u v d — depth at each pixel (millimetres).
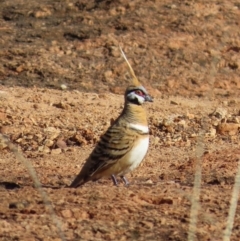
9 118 18906
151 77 24375
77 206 10570
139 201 10891
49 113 19750
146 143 12258
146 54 25312
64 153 16172
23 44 25781
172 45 25750
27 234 9570
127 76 24312
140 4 27750
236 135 17562
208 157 14555
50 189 11602
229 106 21953
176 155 15547
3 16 27891
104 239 9477
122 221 10047
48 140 17031
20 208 10523
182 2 27891
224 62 25297
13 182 12602
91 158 12086
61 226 9789
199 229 9758
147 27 26562
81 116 19500
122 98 22453
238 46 26047
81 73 24297
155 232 9688
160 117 19484
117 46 25578
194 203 8492
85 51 25406
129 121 12148
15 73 24094
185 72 24672
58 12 27875
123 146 12000
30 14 27844
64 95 22203
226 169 13391
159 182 12586
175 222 10031
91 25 26844
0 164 14766
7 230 9688
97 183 12789
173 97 23172
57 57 25031
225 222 10039
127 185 12172
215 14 27422
